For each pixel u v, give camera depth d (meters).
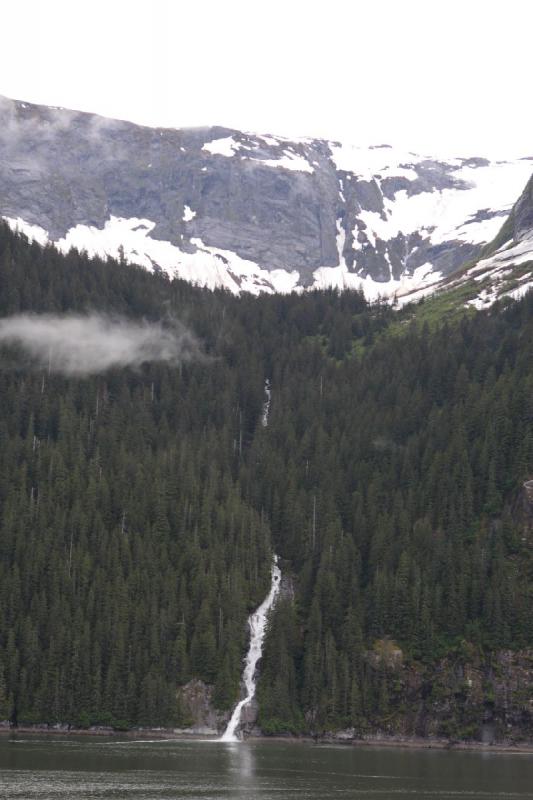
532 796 170.62
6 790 164.00
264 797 163.88
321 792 169.88
